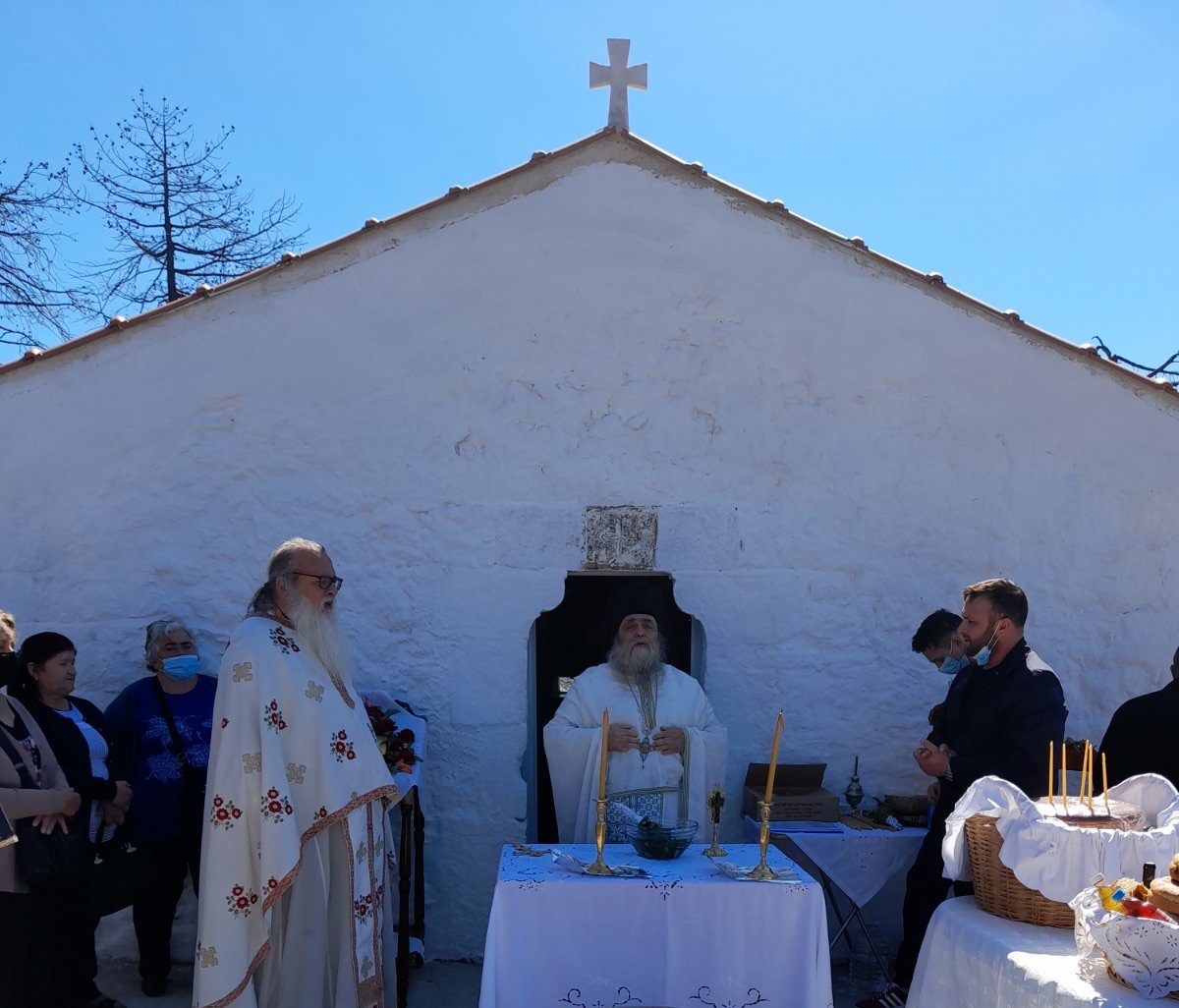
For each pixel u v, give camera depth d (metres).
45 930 4.49
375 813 4.52
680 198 6.09
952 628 5.45
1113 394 6.30
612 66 6.09
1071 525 6.25
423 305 5.95
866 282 6.18
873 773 6.07
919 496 6.17
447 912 5.86
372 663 5.85
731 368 6.09
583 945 4.04
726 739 5.60
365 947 4.32
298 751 4.25
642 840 4.41
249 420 5.82
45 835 4.42
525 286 6.00
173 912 5.38
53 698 5.05
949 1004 3.94
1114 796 4.22
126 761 5.31
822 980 4.06
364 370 5.90
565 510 5.98
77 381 5.71
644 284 6.06
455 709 5.89
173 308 5.77
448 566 5.91
